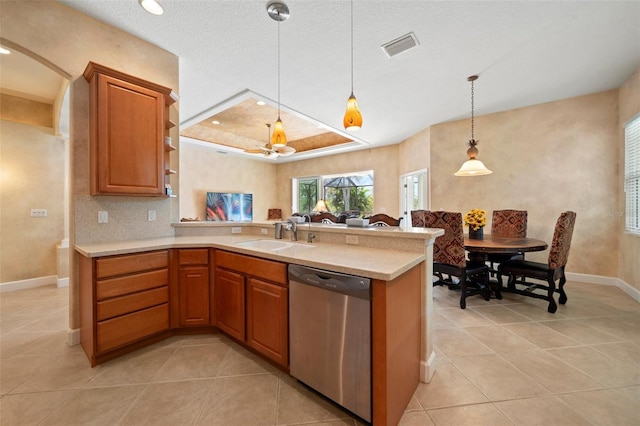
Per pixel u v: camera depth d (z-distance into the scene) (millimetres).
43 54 1946
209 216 6539
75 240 2117
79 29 2090
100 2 1991
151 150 2279
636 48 2588
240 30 2281
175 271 2256
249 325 1944
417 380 1638
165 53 2568
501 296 3236
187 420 1371
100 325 1840
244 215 7355
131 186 2172
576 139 3713
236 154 7000
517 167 4121
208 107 3893
